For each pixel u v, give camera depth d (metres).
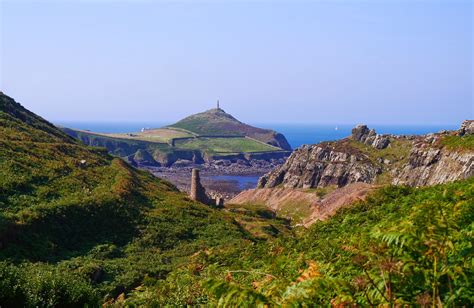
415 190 31.73
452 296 5.10
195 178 80.12
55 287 17.88
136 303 19.77
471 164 76.50
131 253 41.88
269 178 139.38
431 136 100.19
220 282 5.28
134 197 58.34
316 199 109.75
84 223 44.88
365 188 77.50
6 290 15.72
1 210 39.78
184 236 49.78
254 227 61.88
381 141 123.88
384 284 5.44
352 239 7.66
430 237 5.42
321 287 5.54
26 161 56.00
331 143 135.00
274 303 5.25
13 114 83.62
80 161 66.19
